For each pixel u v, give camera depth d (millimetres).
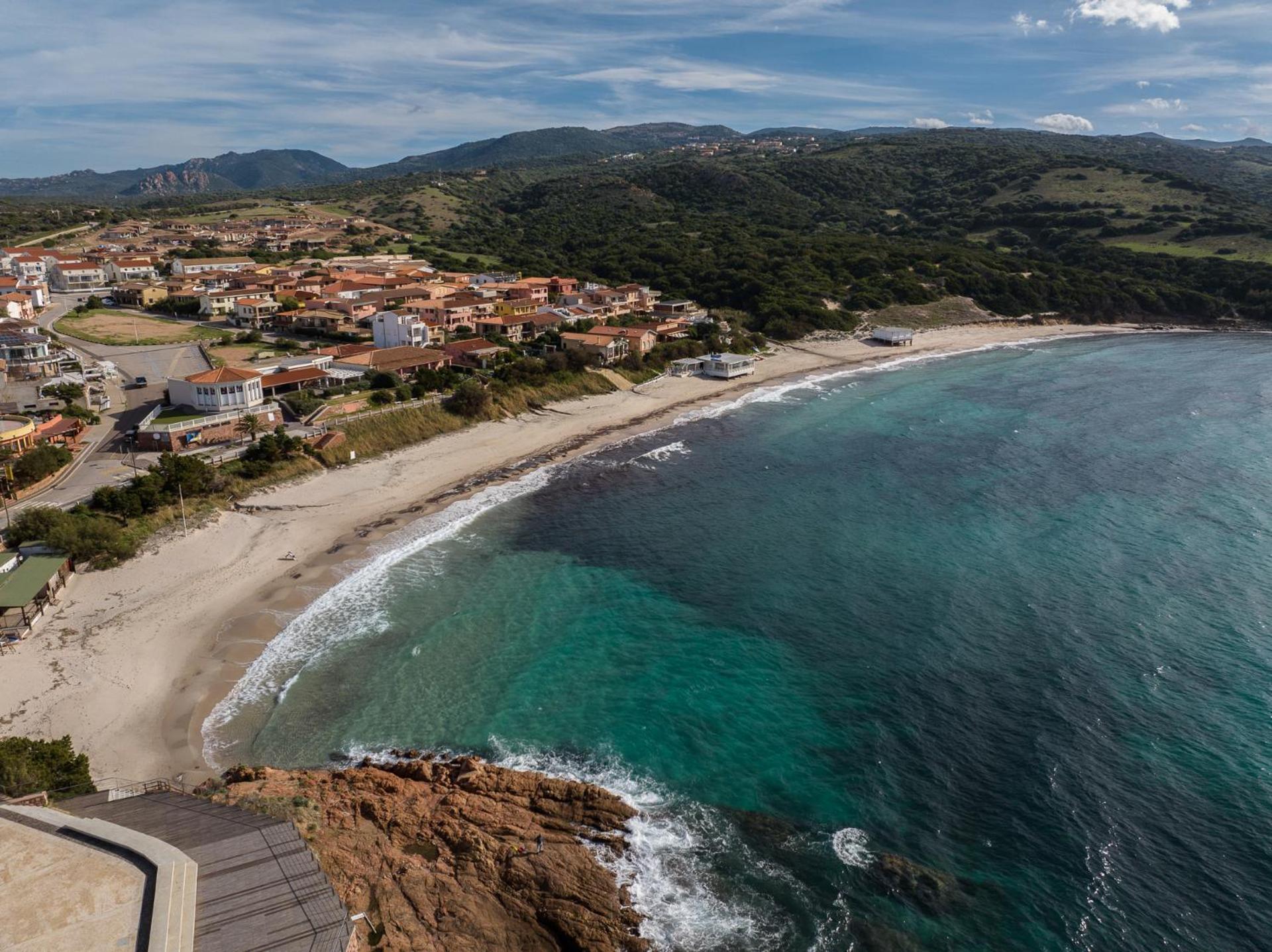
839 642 49750
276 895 23250
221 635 49938
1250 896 31031
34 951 20438
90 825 25844
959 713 42500
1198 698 43125
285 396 89750
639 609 54219
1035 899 31062
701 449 90375
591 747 40125
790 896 31062
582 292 158750
